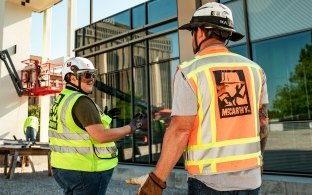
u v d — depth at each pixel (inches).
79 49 479.8
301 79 256.8
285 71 266.8
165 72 364.8
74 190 95.3
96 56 460.4
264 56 280.1
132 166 362.3
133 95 400.5
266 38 279.4
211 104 60.1
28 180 352.5
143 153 378.3
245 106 62.7
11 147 364.5
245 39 291.6
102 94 443.8
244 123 61.9
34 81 624.7
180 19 337.1
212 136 59.4
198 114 60.4
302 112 253.8
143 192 59.1
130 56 410.0
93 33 467.5
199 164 59.6
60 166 95.3
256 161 62.0
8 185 317.4
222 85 61.3
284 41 269.4
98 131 92.1
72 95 97.7
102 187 98.7
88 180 94.6
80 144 94.8
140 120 104.8
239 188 58.5
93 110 94.3
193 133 61.2
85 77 106.1
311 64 252.1
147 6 393.4
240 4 298.4
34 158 524.4
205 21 65.4
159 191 58.4
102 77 447.5
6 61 601.6
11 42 625.0
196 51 69.0
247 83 64.3
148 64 385.7
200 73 60.9
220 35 66.6
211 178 58.7
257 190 61.8
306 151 248.2
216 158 58.9
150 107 377.7
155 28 380.2
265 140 72.4
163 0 374.0
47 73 629.0
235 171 59.0
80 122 94.4
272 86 273.4
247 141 61.4
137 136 388.2
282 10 271.3
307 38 256.5
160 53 372.5
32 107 1235.9
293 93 260.4
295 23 263.6
